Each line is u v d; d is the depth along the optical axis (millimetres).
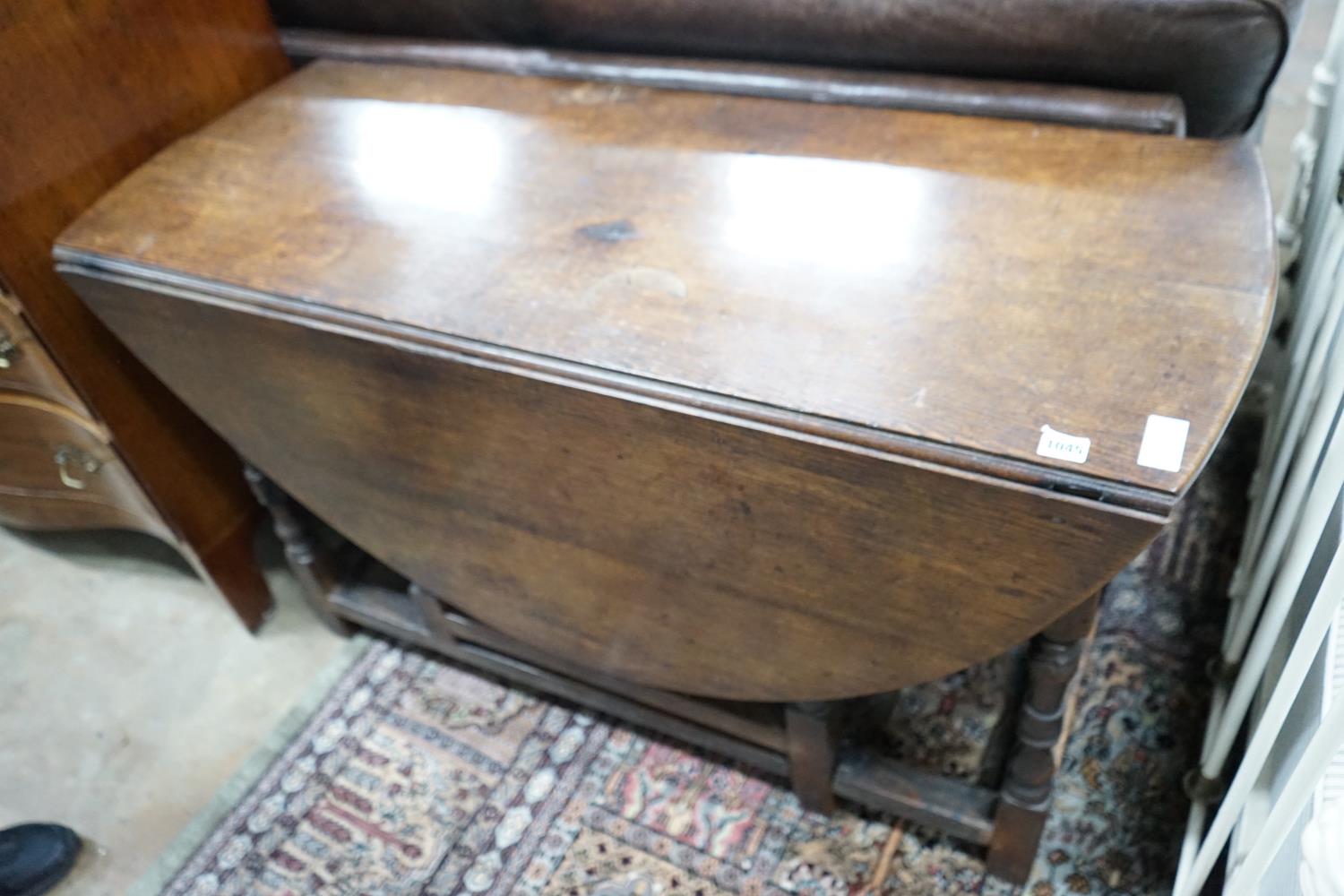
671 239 854
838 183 888
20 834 1200
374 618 1317
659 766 1208
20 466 1312
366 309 835
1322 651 777
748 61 1084
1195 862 909
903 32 991
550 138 1008
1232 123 1001
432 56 1174
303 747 1279
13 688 1396
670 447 765
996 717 1199
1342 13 1118
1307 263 1153
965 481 661
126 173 1076
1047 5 921
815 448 697
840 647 864
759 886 1090
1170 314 711
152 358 1012
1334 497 705
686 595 904
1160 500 615
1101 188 833
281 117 1104
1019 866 1040
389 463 962
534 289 827
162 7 1062
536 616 1062
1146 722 1158
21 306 1022
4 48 930
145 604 1491
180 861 1188
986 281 765
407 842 1172
